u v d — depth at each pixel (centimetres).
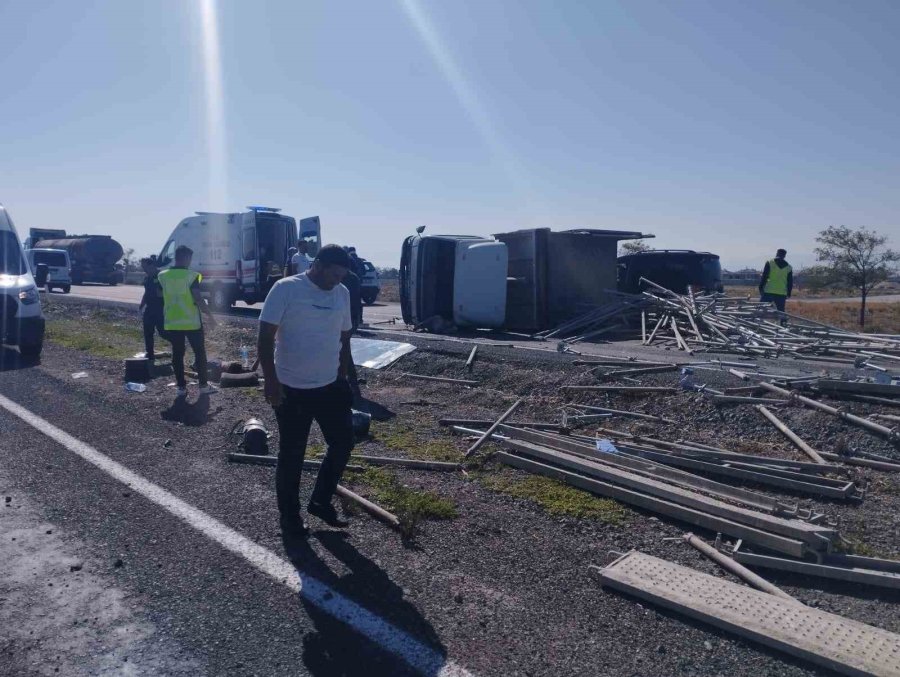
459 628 386
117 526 514
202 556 466
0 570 446
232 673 343
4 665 348
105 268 4512
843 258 2703
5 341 1289
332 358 501
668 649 370
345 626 385
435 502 563
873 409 749
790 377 862
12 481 606
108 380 1108
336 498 575
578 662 358
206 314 993
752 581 441
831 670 349
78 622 387
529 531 522
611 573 438
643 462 625
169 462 669
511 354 1130
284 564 455
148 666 349
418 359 1162
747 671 351
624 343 1395
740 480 629
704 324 1388
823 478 608
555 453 657
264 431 717
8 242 1373
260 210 2202
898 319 2866
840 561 460
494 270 1644
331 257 486
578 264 1719
